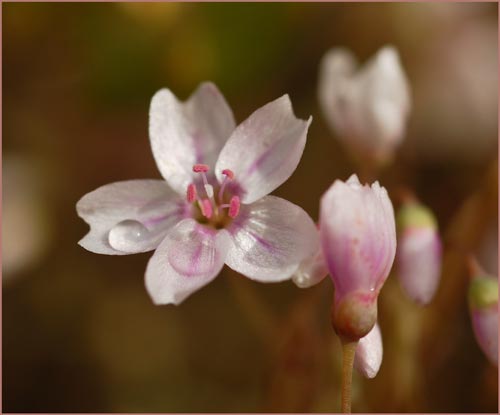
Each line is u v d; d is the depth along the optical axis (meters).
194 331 0.21
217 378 0.21
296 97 0.21
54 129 0.22
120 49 0.21
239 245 0.15
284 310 0.20
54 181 0.21
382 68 0.18
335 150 0.21
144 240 0.15
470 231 0.18
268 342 0.18
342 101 0.18
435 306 0.18
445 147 0.22
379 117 0.18
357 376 0.17
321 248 0.15
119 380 0.21
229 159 0.15
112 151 0.22
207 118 0.16
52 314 0.21
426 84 0.23
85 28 0.21
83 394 0.21
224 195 0.15
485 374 0.19
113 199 0.15
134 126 0.21
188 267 0.15
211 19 0.21
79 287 0.21
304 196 0.21
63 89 0.21
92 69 0.21
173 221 0.15
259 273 0.15
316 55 0.21
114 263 0.21
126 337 0.21
